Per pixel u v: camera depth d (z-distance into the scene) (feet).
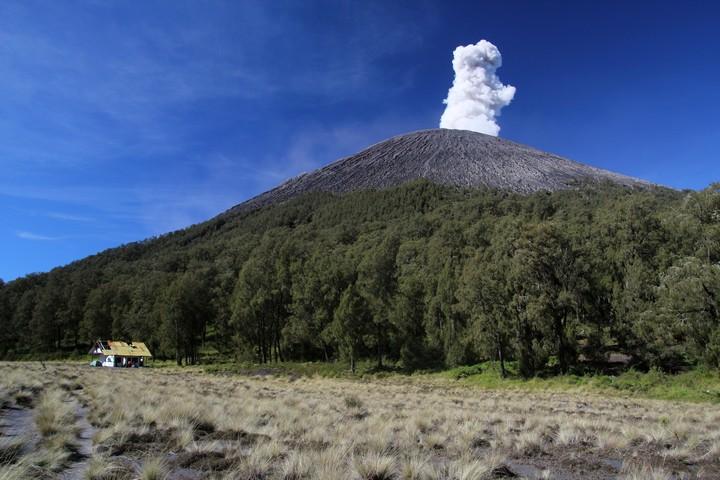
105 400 53.01
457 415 58.13
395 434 44.52
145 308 314.76
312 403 69.67
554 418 59.21
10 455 27.04
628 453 38.32
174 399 56.34
